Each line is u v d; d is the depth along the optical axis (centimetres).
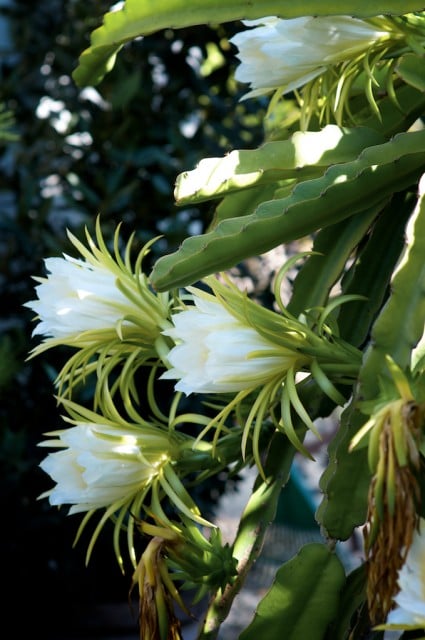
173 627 127
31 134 336
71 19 352
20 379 333
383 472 106
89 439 130
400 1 126
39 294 137
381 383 112
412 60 136
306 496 376
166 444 133
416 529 109
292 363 125
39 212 315
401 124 146
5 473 283
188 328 125
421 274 118
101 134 318
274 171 134
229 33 305
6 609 292
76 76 145
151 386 140
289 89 138
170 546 127
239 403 129
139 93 312
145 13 133
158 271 128
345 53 134
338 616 129
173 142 307
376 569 108
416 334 117
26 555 286
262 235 127
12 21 365
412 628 108
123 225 301
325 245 142
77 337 137
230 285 126
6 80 340
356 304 145
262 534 134
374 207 140
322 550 126
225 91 318
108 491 131
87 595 299
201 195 132
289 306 142
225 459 136
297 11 127
